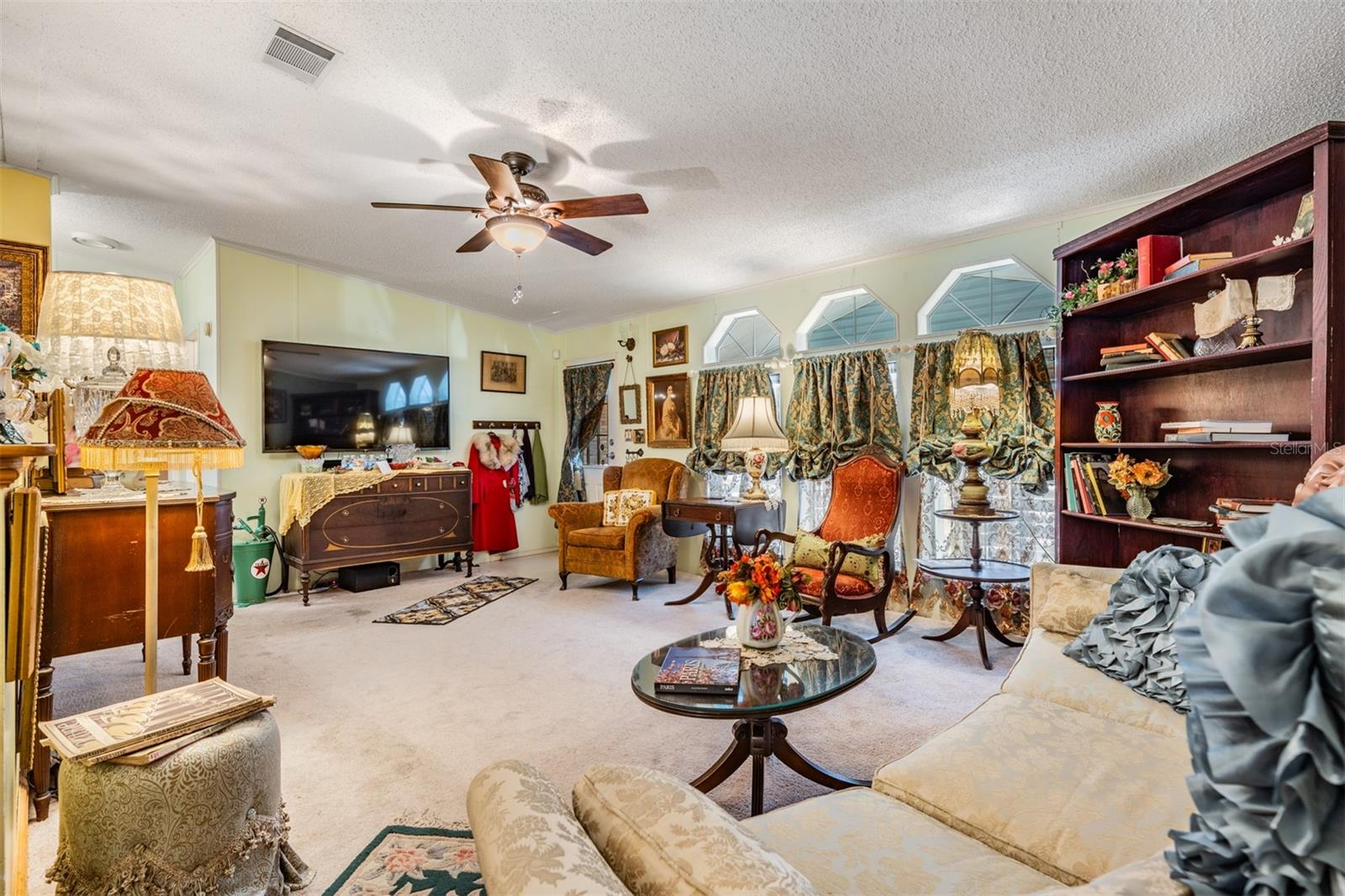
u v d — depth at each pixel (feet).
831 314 15.14
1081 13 6.40
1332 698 1.69
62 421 8.14
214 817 4.70
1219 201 7.61
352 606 14.49
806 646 7.00
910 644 11.33
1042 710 5.42
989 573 10.37
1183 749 4.71
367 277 17.12
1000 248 12.01
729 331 17.35
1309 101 7.64
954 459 12.14
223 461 5.99
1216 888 1.95
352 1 6.77
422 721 8.40
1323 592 1.72
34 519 4.29
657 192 10.82
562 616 13.57
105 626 7.51
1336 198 5.98
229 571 9.09
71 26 7.39
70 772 4.53
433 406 18.65
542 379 21.88
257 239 14.56
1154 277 8.15
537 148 9.50
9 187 11.02
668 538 16.46
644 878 2.33
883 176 10.07
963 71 7.42
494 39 7.26
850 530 12.50
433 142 9.70
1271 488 7.66
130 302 8.06
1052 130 8.59
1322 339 6.00
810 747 7.50
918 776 4.52
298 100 8.76
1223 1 6.07
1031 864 3.72
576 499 21.01
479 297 18.52
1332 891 1.64
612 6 6.66
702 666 6.34
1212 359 7.41
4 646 3.85
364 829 6.10
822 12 6.61
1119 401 9.72
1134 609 5.73
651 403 18.75
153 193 12.10
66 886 4.52
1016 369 11.66
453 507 17.48
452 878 5.41
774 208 11.39
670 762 7.28
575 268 15.48
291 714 8.64
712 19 6.80
